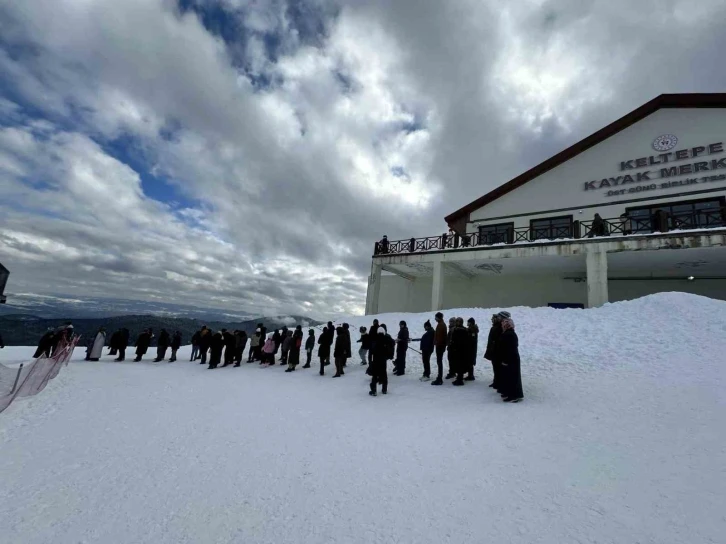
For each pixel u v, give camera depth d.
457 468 3.79
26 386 7.09
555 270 18.62
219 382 9.08
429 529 2.76
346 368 10.70
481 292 21.28
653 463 3.62
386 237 20.66
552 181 18.52
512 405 5.88
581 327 10.60
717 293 15.66
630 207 16.06
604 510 2.88
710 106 14.88
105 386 8.42
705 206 14.37
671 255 13.72
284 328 12.28
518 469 3.68
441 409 5.95
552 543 2.53
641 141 16.25
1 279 11.63
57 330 11.73
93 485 3.65
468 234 20.33
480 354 10.12
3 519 3.05
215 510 3.16
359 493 3.36
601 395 6.04
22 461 4.25
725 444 3.94
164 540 2.76
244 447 4.62
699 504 2.88
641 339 9.00
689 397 5.53
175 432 5.23
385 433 4.95
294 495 3.38
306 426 5.41
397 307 24.19
